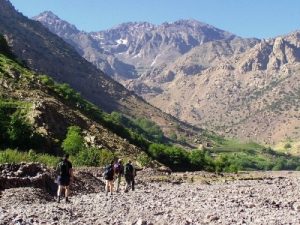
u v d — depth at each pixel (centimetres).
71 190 3803
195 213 2347
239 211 2497
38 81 11475
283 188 5028
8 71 10831
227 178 8069
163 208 2602
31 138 7519
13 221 1873
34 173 3841
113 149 8875
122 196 3447
